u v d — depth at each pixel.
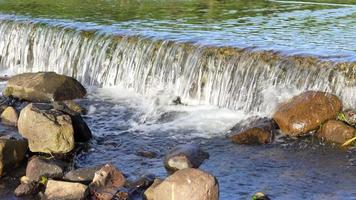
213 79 15.28
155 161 11.55
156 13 22.64
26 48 19.30
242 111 14.63
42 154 11.79
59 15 21.75
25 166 11.31
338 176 10.69
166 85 16.16
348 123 12.73
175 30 18.38
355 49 15.32
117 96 16.23
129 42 16.95
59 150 11.83
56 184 9.96
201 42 16.08
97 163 11.52
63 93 15.63
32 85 15.57
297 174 10.80
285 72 14.20
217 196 9.27
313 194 9.94
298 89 14.00
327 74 13.56
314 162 11.35
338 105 12.91
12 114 13.70
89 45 17.77
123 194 9.81
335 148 12.01
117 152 12.11
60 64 18.47
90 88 17.02
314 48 15.42
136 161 11.57
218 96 15.18
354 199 9.70
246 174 10.80
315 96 12.94
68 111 12.78
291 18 21.59
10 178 10.81
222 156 11.70
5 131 13.03
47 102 15.34
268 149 12.05
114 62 17.17
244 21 20.69
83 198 9.73
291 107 12.91
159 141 12.72
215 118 14.15
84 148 12.30
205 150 12.04
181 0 27.22
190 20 20.78
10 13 22.14
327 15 22.53
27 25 19.41
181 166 10.94
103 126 13.75
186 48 15.84
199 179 9.10
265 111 14.12
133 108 15.17
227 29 18.73
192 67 15.61
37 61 19.09
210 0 27.23
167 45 16.22
